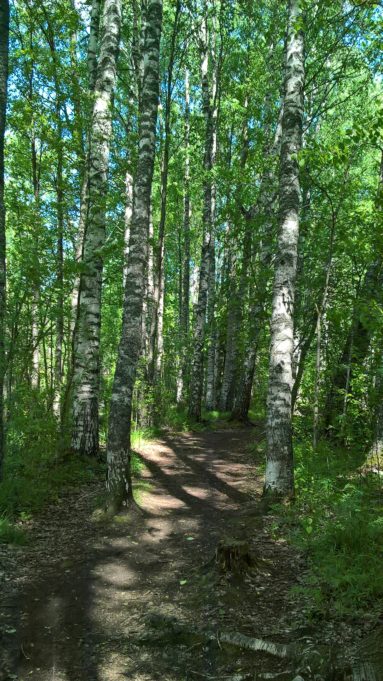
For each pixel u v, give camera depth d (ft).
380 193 26.13
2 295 22.21
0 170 22.08
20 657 12.30
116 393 23.56
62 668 11.96
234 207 44.21
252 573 16.22
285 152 24.73
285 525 20.40
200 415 58.54
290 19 25.04
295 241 24.44
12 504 22.33
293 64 24.81
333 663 11.23
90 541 20.07
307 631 12.75
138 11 49.32
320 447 31.53
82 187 39.65
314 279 34.45
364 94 50.44
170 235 89.20
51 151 39.34
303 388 39.27
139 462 34.83
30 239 27.12
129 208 47.37
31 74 39.09
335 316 29.22
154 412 53.21
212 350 72.43
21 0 38.09
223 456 39.63
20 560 17.97
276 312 24.12
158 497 27.02
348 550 16.15
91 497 25.66
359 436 31.99
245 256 46.14
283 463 23.36
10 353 24.61
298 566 16.71
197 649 12.58
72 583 16.34
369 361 32.32
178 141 71.05
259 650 12.17
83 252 32.76
